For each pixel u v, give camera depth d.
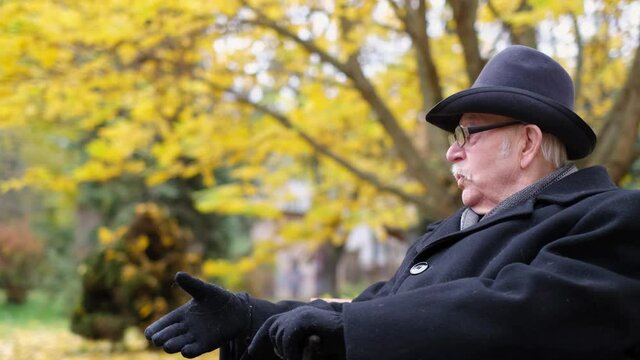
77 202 16.45
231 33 5.89
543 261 1.69
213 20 5.68
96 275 9.54
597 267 1.66
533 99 1.89
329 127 7.64
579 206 1.79
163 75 6.14
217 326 1.88
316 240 8.29
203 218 14.70
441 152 6.51
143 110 6.43
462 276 1.83
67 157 17.25
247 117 7.07
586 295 1.60
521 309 1.59
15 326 15.09
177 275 1.84
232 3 5.62
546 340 1.59
